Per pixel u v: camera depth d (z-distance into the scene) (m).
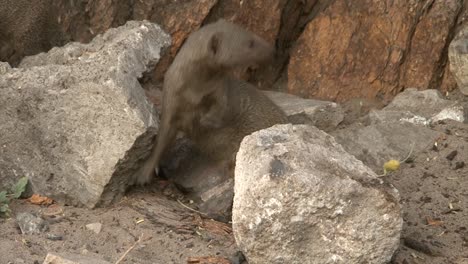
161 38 10.62
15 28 11.39
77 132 9.30
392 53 11.98
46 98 9.41
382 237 7.82
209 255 8.57
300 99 11.90
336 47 12.13
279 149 7.99
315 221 7.79
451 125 11.33
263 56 9.69
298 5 12.38
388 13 11.93
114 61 9.54
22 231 8.66
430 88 12.09
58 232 8.77
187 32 11.84
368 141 11.05
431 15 11.87
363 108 12.02
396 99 11.82
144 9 11.83
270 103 10.48
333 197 7.73
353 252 7.83
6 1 11.25
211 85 9.80
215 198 9.63
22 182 9.38
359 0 12.02
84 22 11.84
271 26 12.16
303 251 7.88
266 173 7.77
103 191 9.30
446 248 9.14
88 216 9.18
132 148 9.17
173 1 11.87
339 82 12.16
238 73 12.39
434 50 11.95
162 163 10.48
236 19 12.03
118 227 9.00
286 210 7.75
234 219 8.05
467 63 11.66
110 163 9.20
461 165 10.58
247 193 7.86
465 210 9.85
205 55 9.55
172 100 9.78
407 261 8.77
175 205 9.77
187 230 9.09
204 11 11.79
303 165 7.88
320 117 11.45
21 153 9.50
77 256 8.12
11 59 11.57
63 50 10.41
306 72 12.25
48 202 9.38
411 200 10.05
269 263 7.95
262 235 7.86
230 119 10.13
